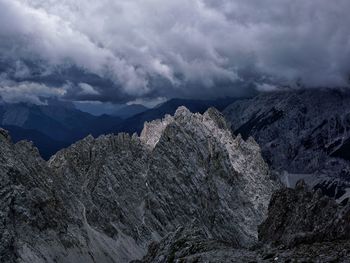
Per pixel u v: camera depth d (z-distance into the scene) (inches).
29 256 5339.6
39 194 6250.0
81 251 6279.5
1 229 5319.9
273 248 1813.5
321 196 3914.9
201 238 2330.2
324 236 1895.9
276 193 4665.4
